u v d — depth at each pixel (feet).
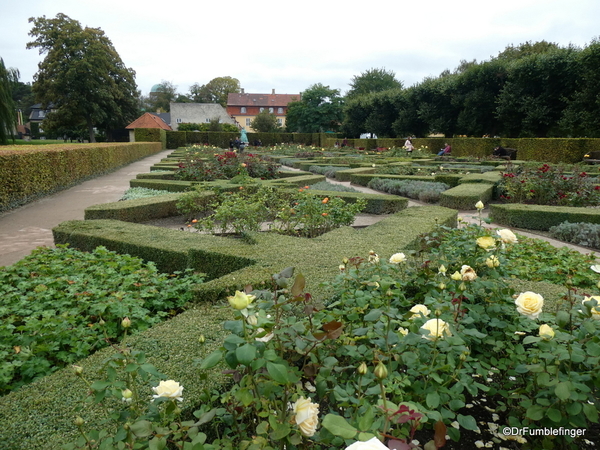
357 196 30.17
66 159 42.91
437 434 3.74
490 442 6.89
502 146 78.64
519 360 7.14
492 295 8.42
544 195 32.53
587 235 21.72
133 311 10.73
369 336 6.50
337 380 6.39
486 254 9.34
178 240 16.87
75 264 14.42
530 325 7.42
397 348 6.23
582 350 5.90
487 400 7.94
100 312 10.41
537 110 83.20
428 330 5.83
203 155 64.75
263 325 4.67
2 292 12.08
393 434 4.63
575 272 14.56
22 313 10.83
